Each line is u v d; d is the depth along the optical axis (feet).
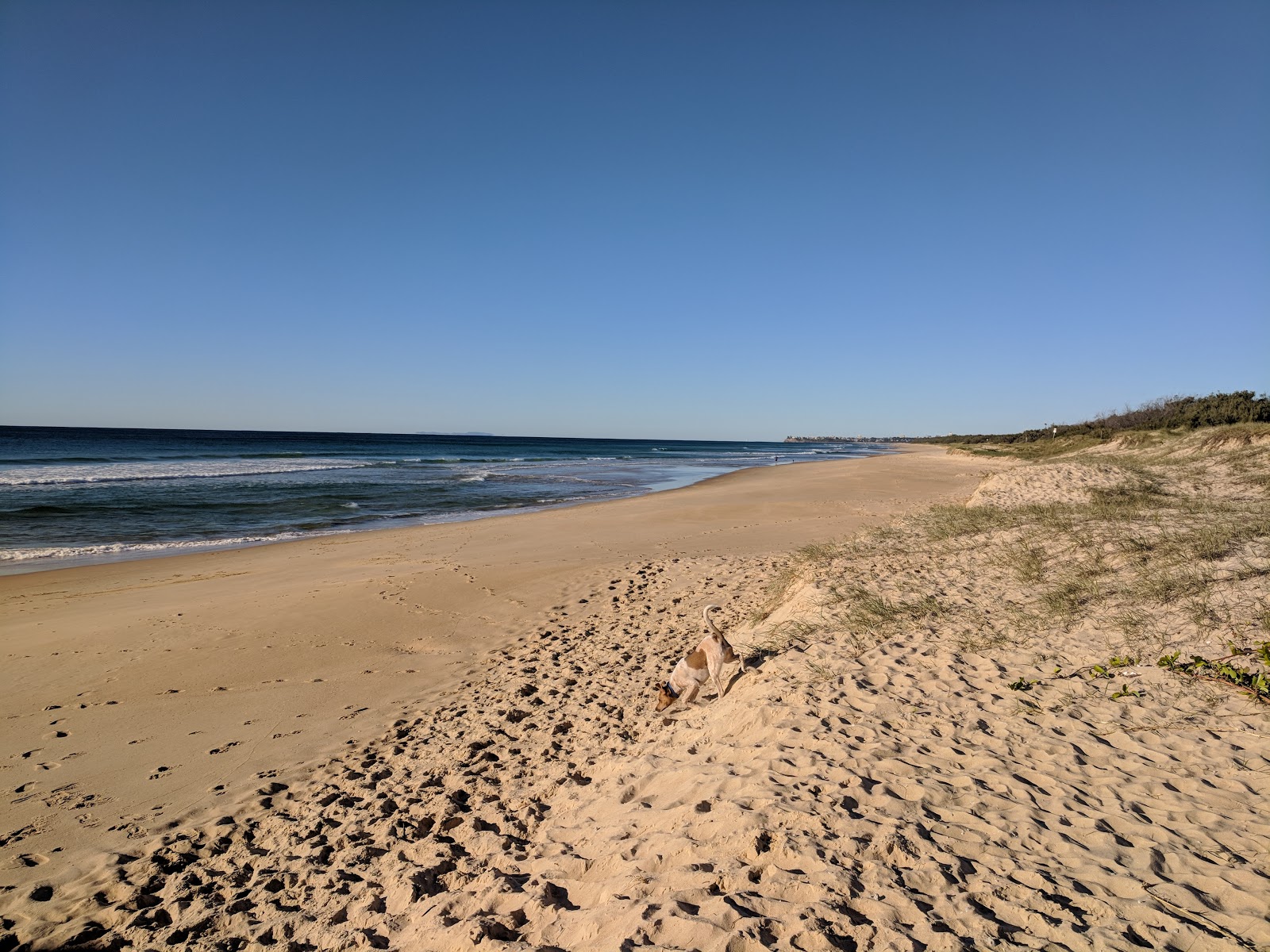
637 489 110.63
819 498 81.71
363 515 76.48
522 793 17.37
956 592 27.71
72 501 79.61
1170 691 16.79
